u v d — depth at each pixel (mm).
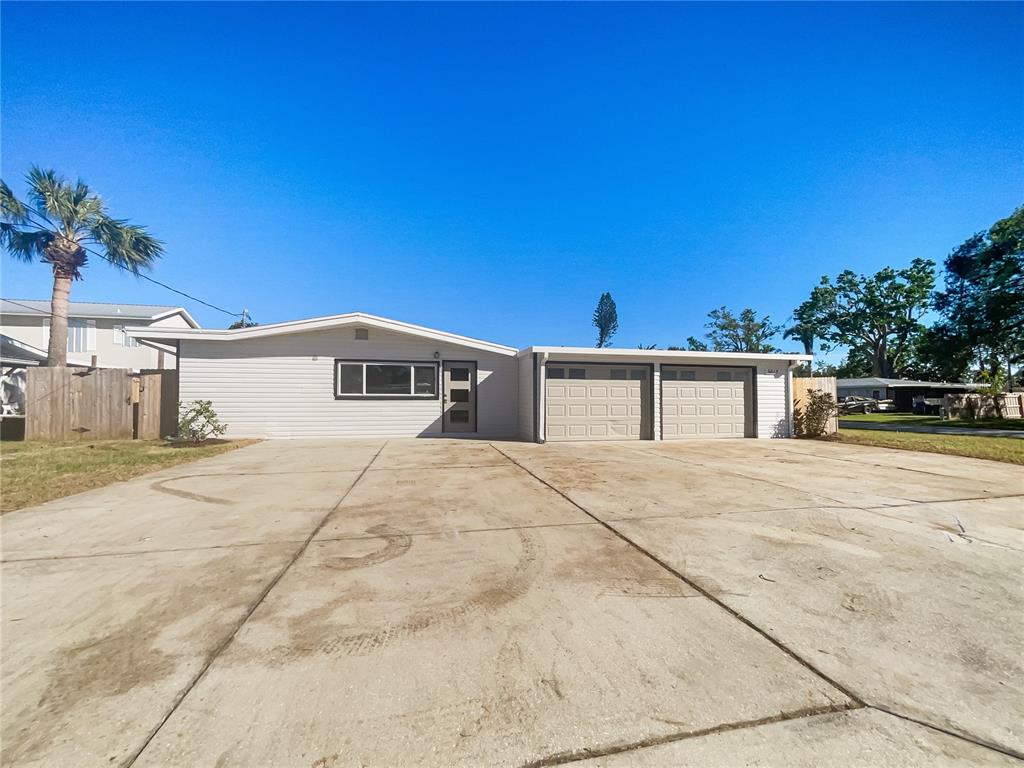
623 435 12828
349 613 2699
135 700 1943
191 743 1713
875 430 16609
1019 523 4504
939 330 27703
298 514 4789
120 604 2801
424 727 1803
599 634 2473
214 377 12164
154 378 12039
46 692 1990
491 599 2877
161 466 7719
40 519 4570
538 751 1688
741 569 3346
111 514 4766
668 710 1897
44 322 22562
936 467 7957
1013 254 22031
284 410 12500
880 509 5016
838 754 1670
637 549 3750
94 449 9594
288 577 3207
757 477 6910
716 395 13453
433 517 4684
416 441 12156
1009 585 3100
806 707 1918
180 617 2646
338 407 12766
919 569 3355
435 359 13359
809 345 47062
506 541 3947
